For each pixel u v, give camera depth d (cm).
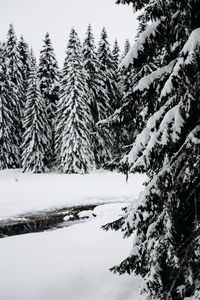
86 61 3672
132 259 687
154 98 602
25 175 3353
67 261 1116
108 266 1052
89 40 3706
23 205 2320
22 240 1405
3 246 1327
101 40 3872
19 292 930
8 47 4203
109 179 3114
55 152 3581
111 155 3584
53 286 956
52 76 4019
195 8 550
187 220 617
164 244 571
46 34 4038
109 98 3803
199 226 578
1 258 1181
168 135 535
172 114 544
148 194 599
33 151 3512
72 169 3322
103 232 1427
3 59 4003
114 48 4375
